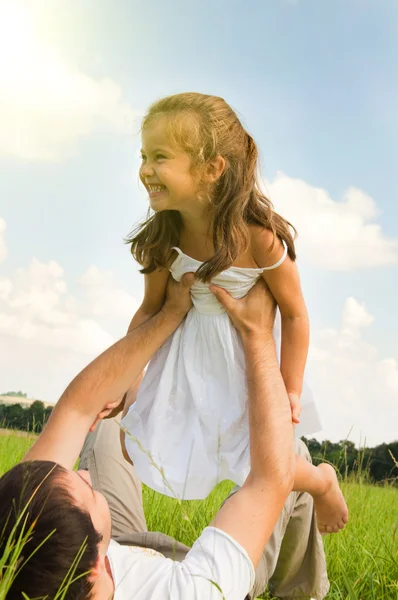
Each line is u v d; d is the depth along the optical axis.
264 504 1.97
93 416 2.36
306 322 2.64
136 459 2.58
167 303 2.55
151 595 1.79
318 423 2.74
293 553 2.65
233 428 2.52
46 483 1.68
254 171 2.58
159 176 2.43
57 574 1.59
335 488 2.53
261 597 2.93
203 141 2.42
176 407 2.63
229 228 2.45
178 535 3.64
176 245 2.59
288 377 2.62
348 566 3.33
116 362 2.40
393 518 4.32
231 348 2.56
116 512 2.68
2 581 1.55
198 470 2.51
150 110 2.50
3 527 1.61
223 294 2.49
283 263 2.52
